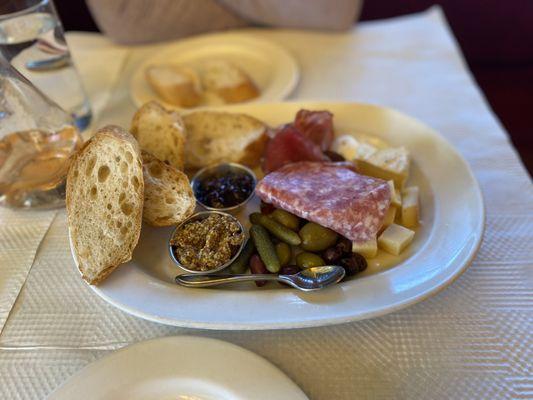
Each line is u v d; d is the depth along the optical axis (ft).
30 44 1.32
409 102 1.63
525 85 2.76
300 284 0.96
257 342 0.93
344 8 1.96
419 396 0.84
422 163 1.32
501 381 0.85
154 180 1.10
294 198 1.09
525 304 0.97
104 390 0.81
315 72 1.83
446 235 1.08
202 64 1.87
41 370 0.91
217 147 1.40
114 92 1.76
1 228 1.22
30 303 1.03
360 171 1.31
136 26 2.02
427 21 2.05
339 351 0.92
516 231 1.14
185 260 1.04
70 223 1.00
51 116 1.21
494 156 1.38
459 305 0.98
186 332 0.95
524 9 2.77
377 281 0.96
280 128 1.38
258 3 2.06
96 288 0.97
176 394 0.82
